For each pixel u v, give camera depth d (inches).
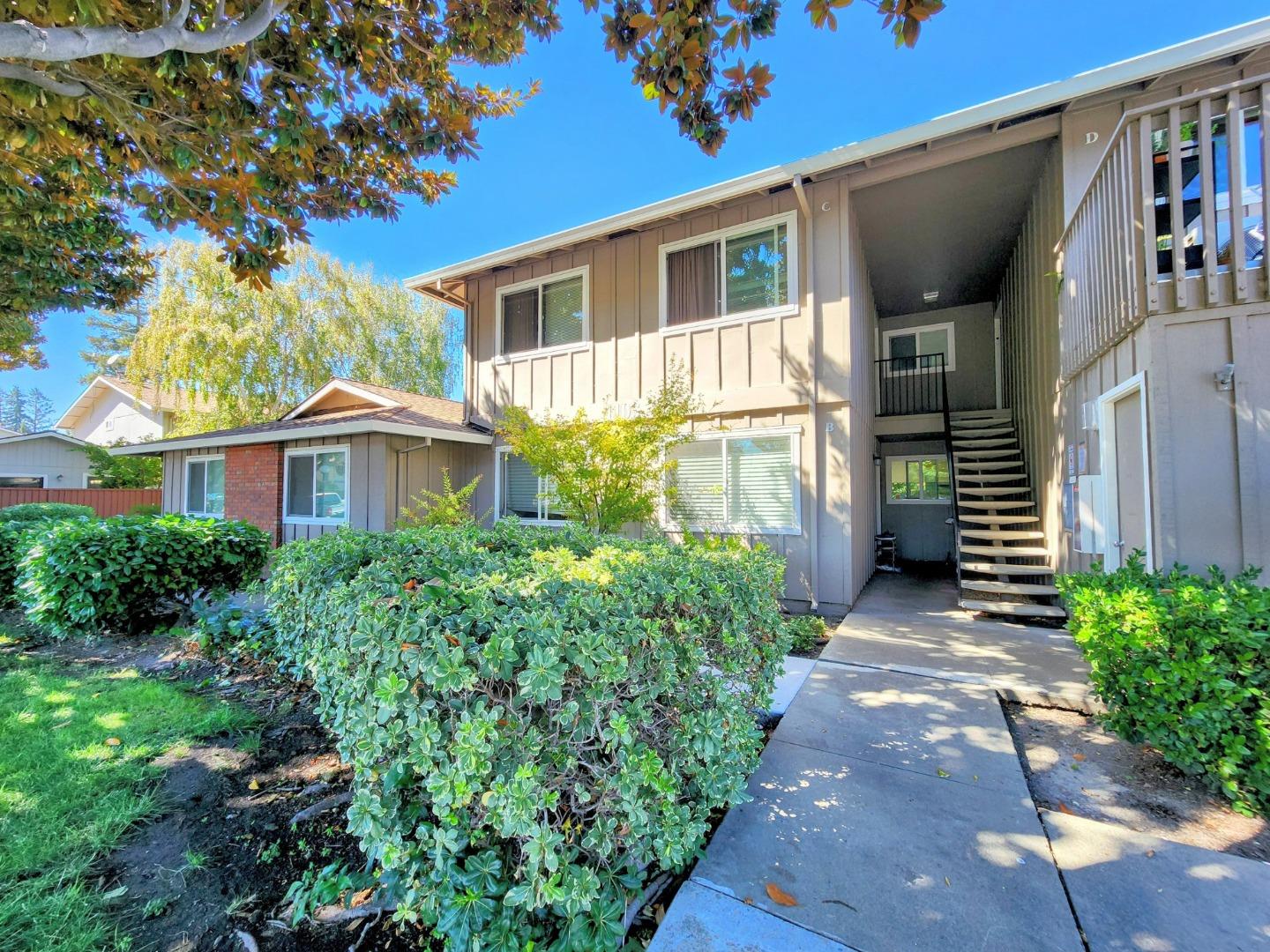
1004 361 424.8
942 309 478.0
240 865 91.4
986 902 78.7
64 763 118.9
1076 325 219.0
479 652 72.6
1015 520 293.7
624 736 75.5
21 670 183.3
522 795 68.0
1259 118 140.3
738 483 309.1
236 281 182.9
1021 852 89.8
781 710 148.6
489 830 80.0
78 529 222.5
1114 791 110.3
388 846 75.7
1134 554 150.9
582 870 70.5
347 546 142.4
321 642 114.3
